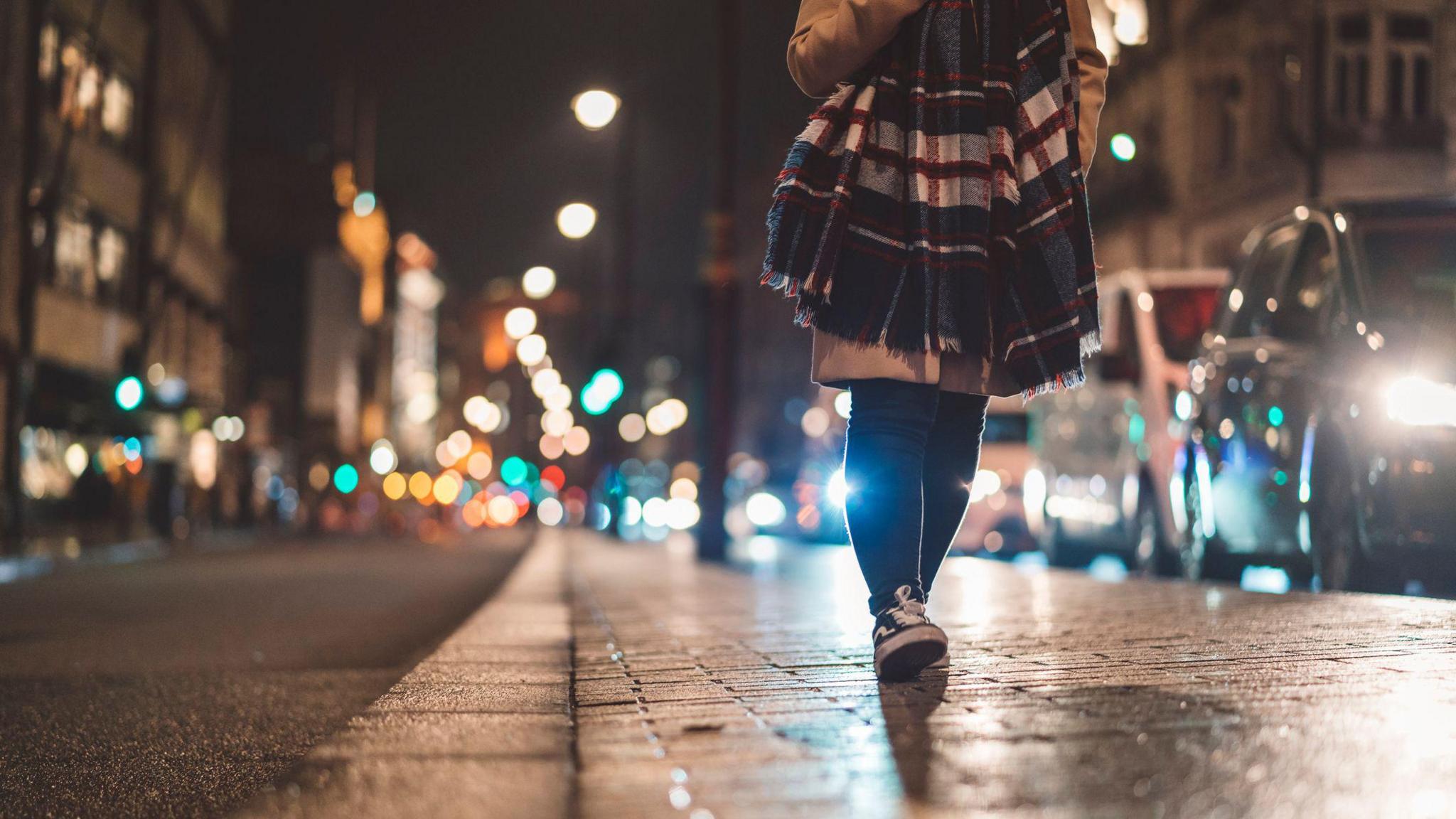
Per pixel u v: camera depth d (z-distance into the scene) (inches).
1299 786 78.2
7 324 1128.8
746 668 148.8
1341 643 145.9
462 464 4879.4
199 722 180.4
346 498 3026.6
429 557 1061.1
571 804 80.0
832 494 1071.6
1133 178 1363.2
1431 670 122.8
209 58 1823.3
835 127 142.9
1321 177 992.2
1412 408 250.2
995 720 103.9
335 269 3026.6
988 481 698.2
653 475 3548.2
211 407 1672.0
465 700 133.0
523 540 1737.2
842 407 1027.9
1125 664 134.5
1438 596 268.1
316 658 275.3
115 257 1438.2
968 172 139.3
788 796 80.8
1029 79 142.9
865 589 328.5
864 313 136.9
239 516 2303.2
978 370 141.8
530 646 207.2
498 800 82.3
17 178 1151.0
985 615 206.5
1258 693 111.7
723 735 102.7
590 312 1605.6
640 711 118.8
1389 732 93.2
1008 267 140.6
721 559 743.1
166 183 1599.4
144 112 1515.7
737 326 769.6
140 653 288.4
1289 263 317.1
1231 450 326.6
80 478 1328.7
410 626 375.9
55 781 139.6
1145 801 75.8
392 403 4005.9
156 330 1576.0
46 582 630.5
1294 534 297.4
